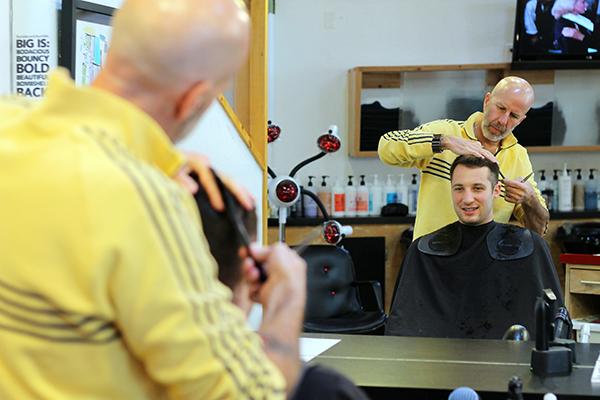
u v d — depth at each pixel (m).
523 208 3.62
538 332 2.31
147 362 1.08
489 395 2.19
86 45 2.61
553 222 5.72
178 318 1.05
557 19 5.67
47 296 1.04
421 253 3.20
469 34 6.04
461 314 3.11
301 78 6.05
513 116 3.67
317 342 2.77
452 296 3.13
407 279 3.20
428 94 5.98
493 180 3.13
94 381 1.07
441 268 3.16
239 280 1.29
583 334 3.12
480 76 5.98
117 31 1.15
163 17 1.12
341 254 4.62
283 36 6.04
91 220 1.03
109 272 1.04
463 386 2.21
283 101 6.06
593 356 2.48
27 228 1.05
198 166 1.32
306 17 6.03
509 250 3.10
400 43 6.04
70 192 1.04
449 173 3.71
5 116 1.22
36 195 1.05
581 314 4.23
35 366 1.07
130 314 1.05
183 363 1.06
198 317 1.07
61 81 1.12
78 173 1.04
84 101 1.11
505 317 3.07
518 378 2.08
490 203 3.12
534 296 3.06
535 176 6.08
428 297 3.16
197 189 1.29
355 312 4.59
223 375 1.07
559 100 6.05
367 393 2.25
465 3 6.02
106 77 1.17
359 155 5.90
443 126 3.91
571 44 5.71
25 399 1.07
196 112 1.19
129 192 1.04
